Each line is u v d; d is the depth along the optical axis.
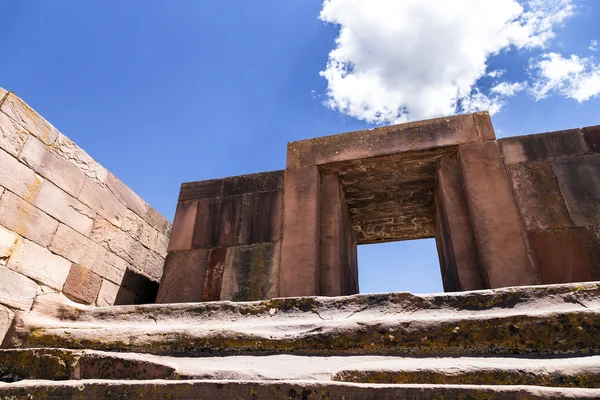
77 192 5.04
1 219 3.96
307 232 4.73
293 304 3.24
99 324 3.59
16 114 4.30
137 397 2.03
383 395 1.82
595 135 4.46
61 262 4.64
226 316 3.31
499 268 3.91
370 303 3.08
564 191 4.23
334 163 5.14
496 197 4.29
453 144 4.77
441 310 2.87
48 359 2.68
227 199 5.39
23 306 3.96
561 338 2.30
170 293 4.85
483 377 2.02
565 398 1.66
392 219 6.27
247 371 2.32
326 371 2.27
